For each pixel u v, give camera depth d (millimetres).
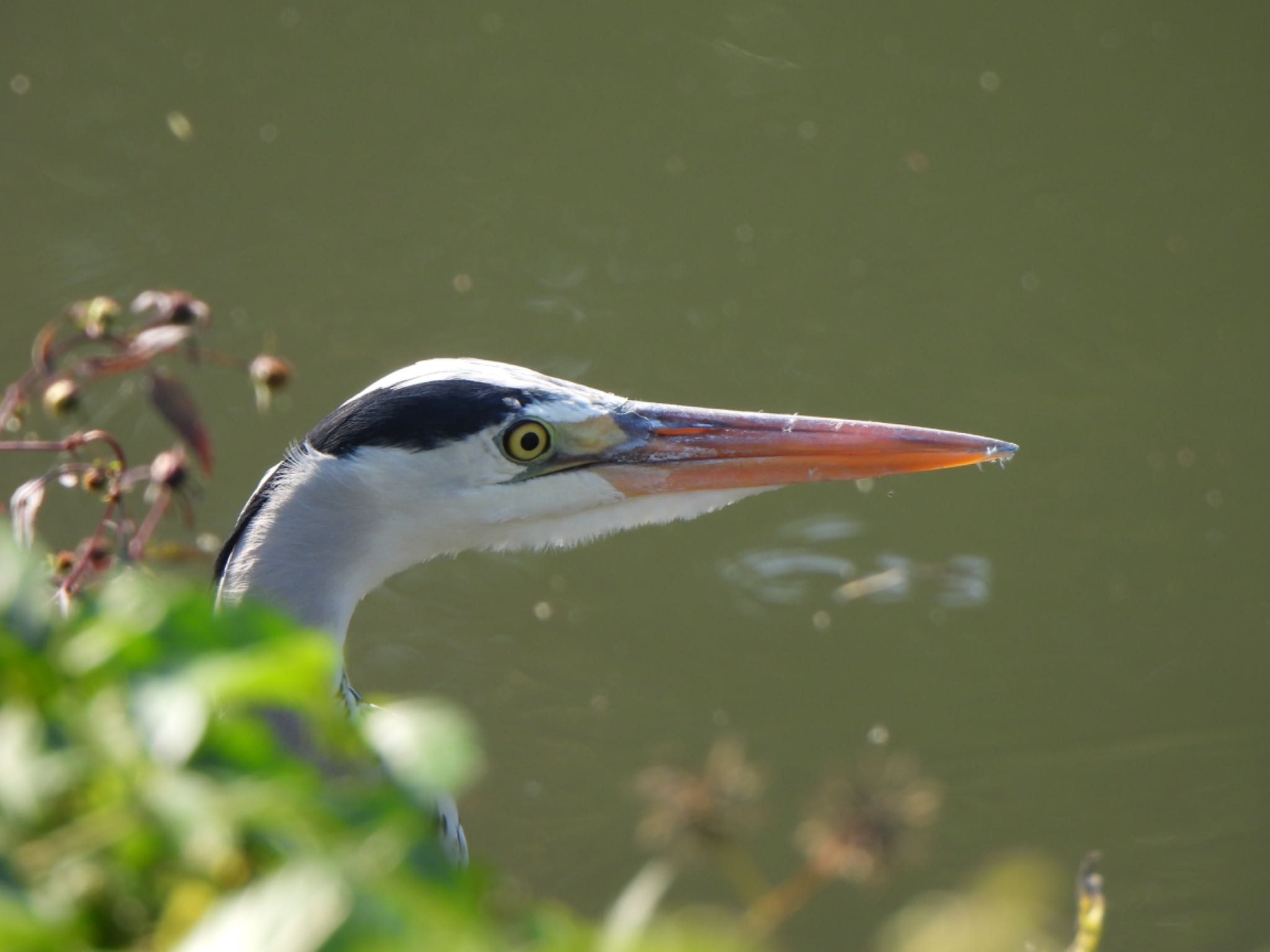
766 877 9477
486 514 6359
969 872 9555
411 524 6219
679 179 15828
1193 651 11508
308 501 6012
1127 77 17328
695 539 12578
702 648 11555
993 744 10688
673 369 13633
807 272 14836
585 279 14602
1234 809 10133
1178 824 10016
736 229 15258
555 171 15836
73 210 14898
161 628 2291
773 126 16516
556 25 17703
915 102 16875
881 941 7688
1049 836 9930
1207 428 13375
